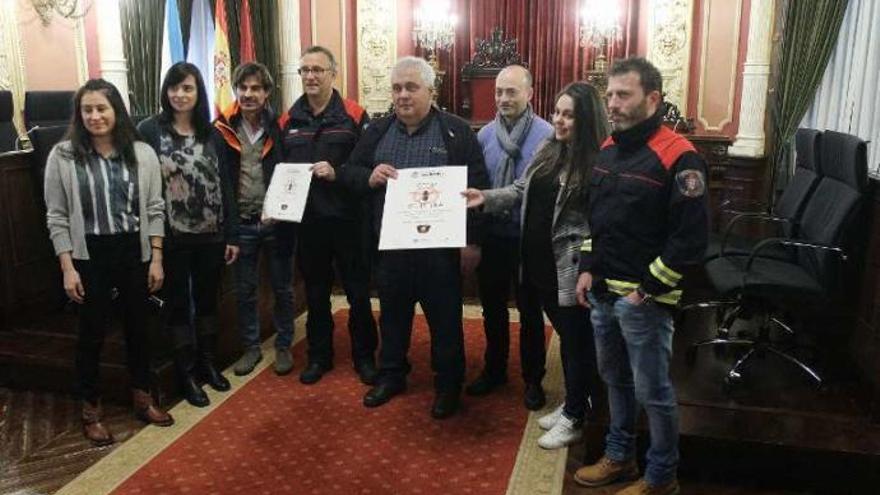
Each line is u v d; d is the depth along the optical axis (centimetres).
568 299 251
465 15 718
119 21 462
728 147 586
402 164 287
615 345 229
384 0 704
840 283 323
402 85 276
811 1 517
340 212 310
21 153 360
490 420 295
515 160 288
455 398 300
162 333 337
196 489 245
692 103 646
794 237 359
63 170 258
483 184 286
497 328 314
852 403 282
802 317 348
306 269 325
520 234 283
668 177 200
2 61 423
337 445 275
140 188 268
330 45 701
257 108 311
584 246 235
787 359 319
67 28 467
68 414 305
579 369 265
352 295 327
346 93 715
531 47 709
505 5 707
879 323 292
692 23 633
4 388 331
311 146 308
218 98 585
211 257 302
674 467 222
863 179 296
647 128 204
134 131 270
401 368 314
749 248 378
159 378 306
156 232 276
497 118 294
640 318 207
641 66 201
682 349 341
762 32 566
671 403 216
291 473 255
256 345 347
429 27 689
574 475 255
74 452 272
